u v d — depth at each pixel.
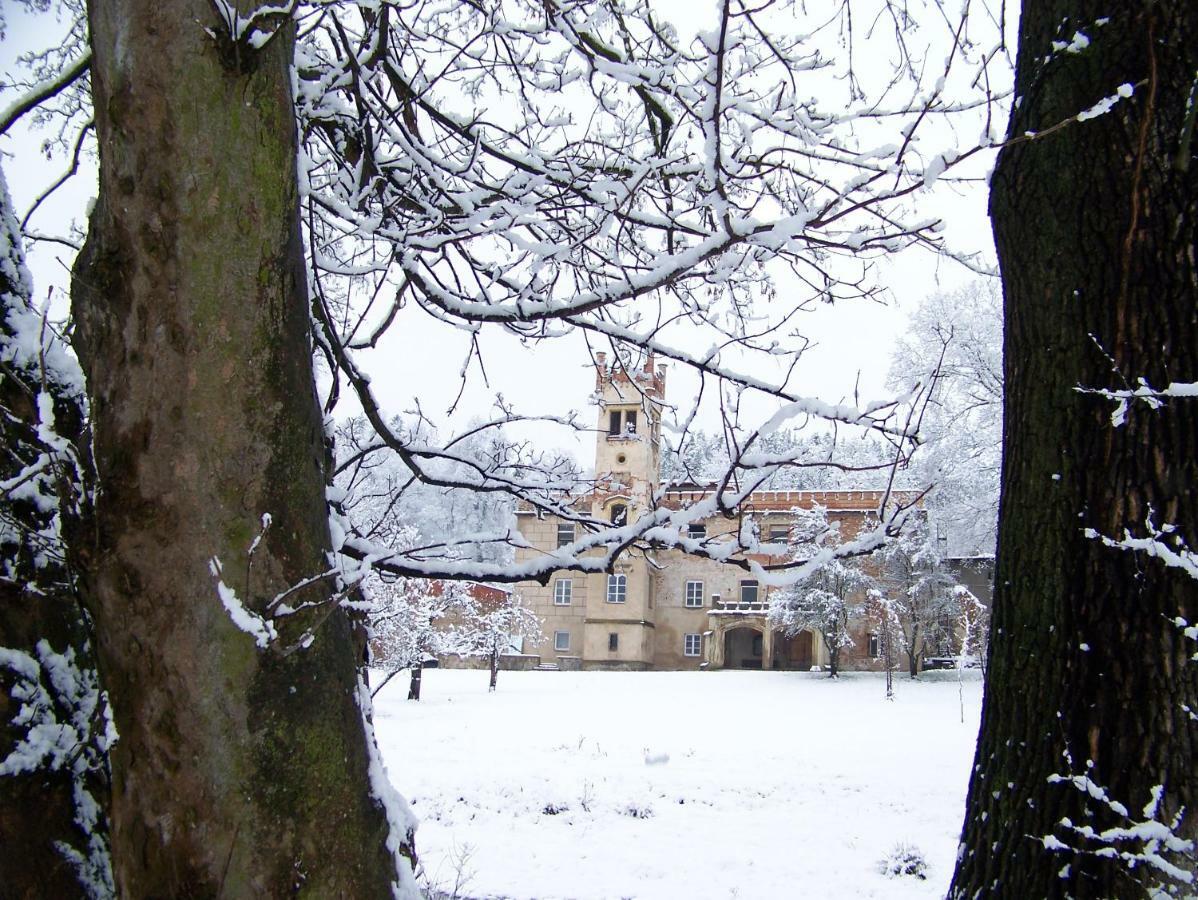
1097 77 3.07
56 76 3.55
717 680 39.81
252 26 2.15
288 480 2.24
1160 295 2.91
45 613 2.74
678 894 9.42
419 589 30.17
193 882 2.02
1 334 2.79
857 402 3.74
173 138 2.14
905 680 39.25
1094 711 2.81
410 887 2.40
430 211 4.48
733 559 3.88
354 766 2.27
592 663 48.41
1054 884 2.77
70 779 2.70
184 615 2.07
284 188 2.30
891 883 9.98
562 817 12.91
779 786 15.73
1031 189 3.18
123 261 2.15
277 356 2.25
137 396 2.12
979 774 3.15
